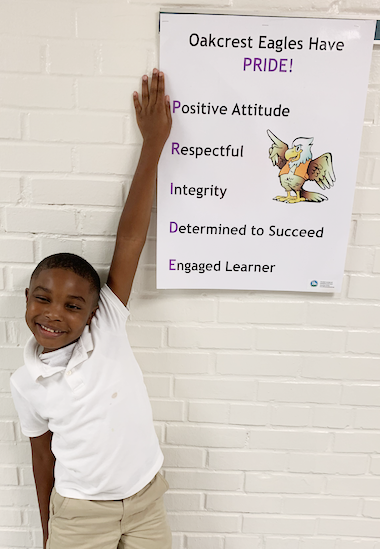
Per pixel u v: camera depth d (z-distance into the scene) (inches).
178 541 54.7
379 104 42.6
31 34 40.4
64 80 41.6
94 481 41.6
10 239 45.3
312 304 47.5
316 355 48.9
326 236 45.1
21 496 53.5
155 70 40.3
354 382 49.8
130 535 44.8
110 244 45.7
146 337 48.2
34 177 43.8
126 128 42.8
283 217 44.6
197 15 39.8
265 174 43.6
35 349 41.9
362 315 47.8
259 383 49.8
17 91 41.6
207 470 52.5
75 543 43.0
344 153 43.0
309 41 40.5
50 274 38.8
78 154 43.4
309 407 50.5
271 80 41.4
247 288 46.4
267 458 52.1
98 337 41.3
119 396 41.3
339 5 40.4
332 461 52.2
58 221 45.0
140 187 41.2
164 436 51.3
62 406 41.0
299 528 54.4
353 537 54.7
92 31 40.6
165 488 46.2
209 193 43.9
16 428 51.0
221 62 40.9
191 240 45.0
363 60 40.9
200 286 46.3
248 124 42.4
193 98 41.6
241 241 45.2
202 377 49.5
